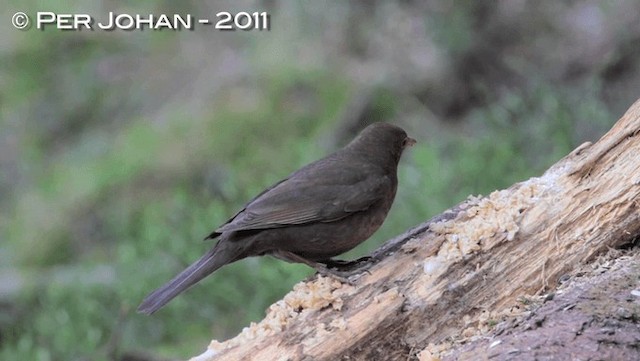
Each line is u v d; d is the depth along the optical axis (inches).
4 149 826.2
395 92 685.9
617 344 219.0
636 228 261.1
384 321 253.0
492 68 652.7
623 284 243.4
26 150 817.5
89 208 681.6
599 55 608.4
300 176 292.4
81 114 825.5
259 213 284.4
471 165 491.2
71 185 713.0
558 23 642.2
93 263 620.1
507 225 262.8
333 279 264.7
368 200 288.0
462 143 560.4
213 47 799.1
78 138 811.4
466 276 258.7
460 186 490.0
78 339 483.5
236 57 775.7
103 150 759.1
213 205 502.3
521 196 271.4
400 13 685.3
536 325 233.1
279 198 286.0
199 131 708.0
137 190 678.5
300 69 725.3
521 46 644.1
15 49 884.6
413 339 254.2
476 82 654.5
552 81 611.8
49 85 859.4
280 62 740.0
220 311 487.8
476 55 655.8
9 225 716.0
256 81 738.8
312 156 600.1
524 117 542.9
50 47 872.9
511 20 649.0
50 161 802.2
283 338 255.3
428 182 484.7
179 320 493.4
